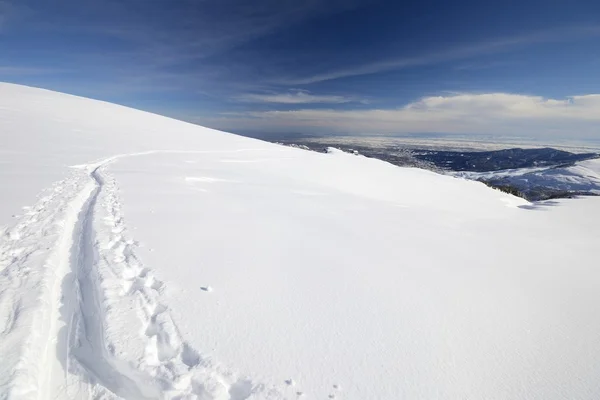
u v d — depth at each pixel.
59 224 6.12
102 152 18.53
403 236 9.38
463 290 5.52
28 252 4.83
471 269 6.86
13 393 2.46
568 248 10.87
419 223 12.44
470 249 8.92
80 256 5.08
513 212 21.95
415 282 5.60
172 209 8.34
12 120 25.50
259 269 5.24
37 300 3.59
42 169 11.93
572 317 4.95
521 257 8.74
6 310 3.37
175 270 4.80
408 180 27.94
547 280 6.77
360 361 3.33
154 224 6.88
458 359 3.56
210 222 7.57
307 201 13.20
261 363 3.12
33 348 2.95
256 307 4.10
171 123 42.56
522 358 3.72
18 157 14.07
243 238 6.72
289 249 6.43
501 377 3.36
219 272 4.94
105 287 3.96
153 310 3.75
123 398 2.74
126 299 3.80
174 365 2.92
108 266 4.50
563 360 3.75
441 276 6.10
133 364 2.87
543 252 9.76
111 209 7.61
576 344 4.13
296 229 8.10
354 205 14.44
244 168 21.33
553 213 21.59
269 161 26.30
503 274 6.82
